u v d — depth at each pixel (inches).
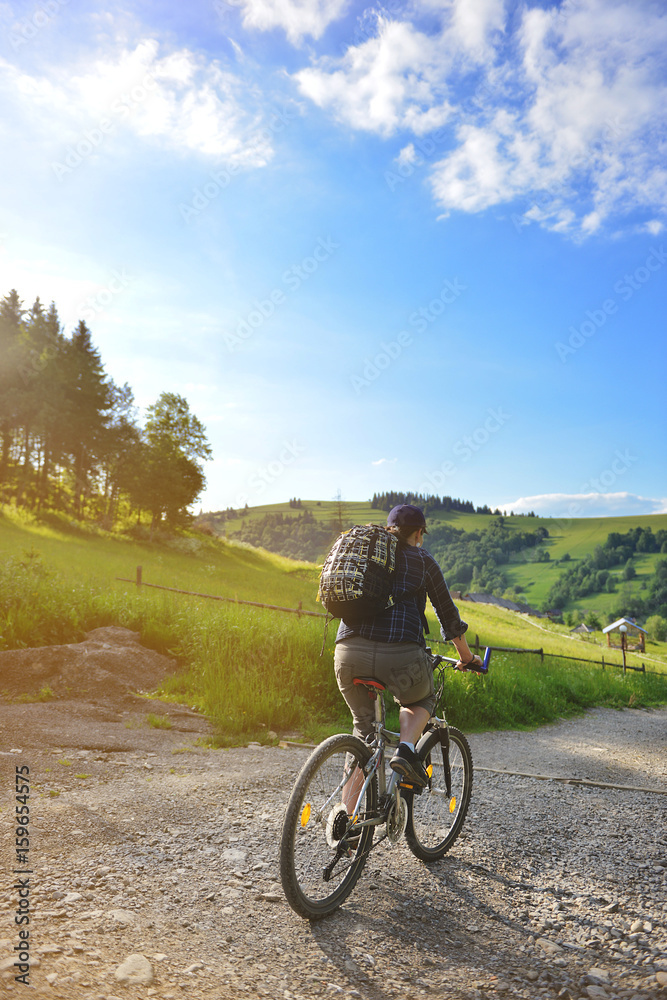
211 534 2674.7
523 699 395.9
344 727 280.8
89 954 86.2
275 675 313.4
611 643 2154.3
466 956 100.7
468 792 150.8
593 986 92.7
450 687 341.1
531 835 158.1
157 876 116.4
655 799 201.6
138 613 377.1
